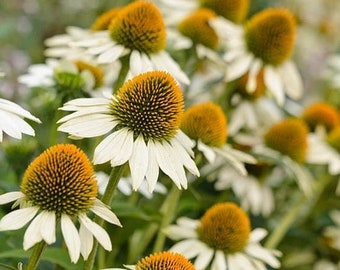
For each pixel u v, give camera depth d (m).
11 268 0.68
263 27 0.89
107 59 0.78
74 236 0.66
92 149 0.83
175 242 0.86
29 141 0.86
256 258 0.80
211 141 0.79
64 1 1.23
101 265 0.77
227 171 0.92
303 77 1.26
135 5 0.80
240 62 0.89
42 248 0.67
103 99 0.71
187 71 0.92
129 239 0.84
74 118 0.69
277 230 0.89
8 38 1.12
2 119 0.67
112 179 0.69
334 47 1.35
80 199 0.67
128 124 0.70
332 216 0.98
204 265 0.77
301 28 1.34
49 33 1.22
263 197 0.93
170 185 0.88
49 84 0.83
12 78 1.00
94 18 1.22
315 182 0.99
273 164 0.93
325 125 0.99
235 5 0.95
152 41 0.79
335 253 0.98
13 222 0.66
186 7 0.95
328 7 1.40
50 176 0.67
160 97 0.70
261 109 0.96
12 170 0.85
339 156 0.95
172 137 0.71
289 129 0.92
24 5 1.18
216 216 0.79
